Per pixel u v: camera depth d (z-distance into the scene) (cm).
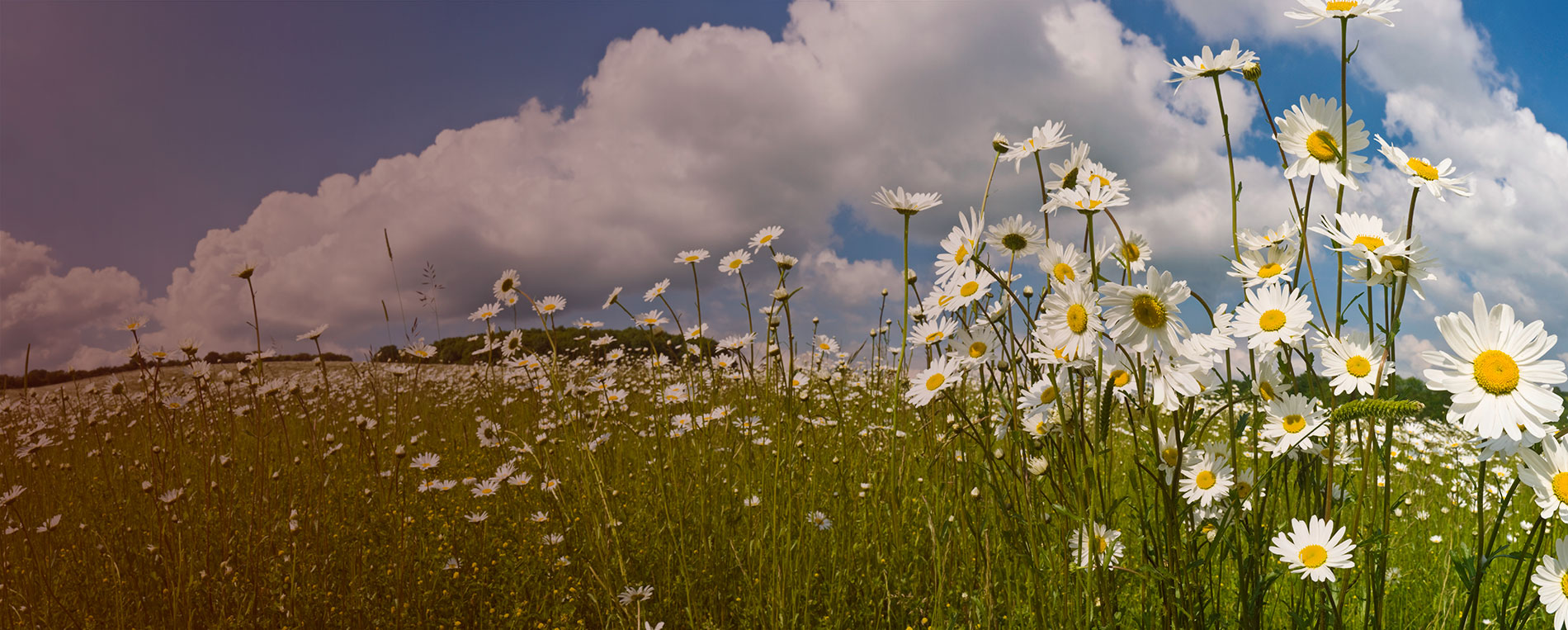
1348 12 66
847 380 180
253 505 108
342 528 115
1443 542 108
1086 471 70
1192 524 74
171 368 266
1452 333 61
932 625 83
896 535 93
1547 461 62
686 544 104
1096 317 64
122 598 98
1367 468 65
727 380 166
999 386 81
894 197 82
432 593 99
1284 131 69
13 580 103
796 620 88
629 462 143
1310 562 65
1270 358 79
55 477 167
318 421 208
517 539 114
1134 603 82
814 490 107
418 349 154
